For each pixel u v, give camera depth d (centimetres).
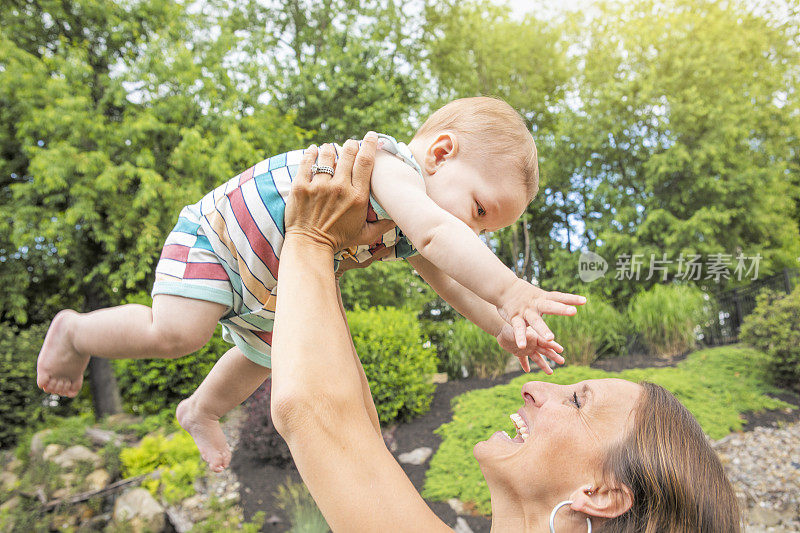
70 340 114
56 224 769
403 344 686
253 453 593
